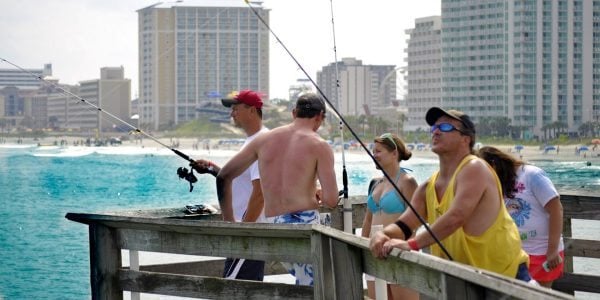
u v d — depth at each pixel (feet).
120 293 29.84
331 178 30.66
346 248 23.70
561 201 36.14
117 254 29.99
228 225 26.17
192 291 28.14
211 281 27.73
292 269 31.50
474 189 22.79
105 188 234.58
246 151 31.81
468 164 23.07
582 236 82.12
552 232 30.58
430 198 24.12
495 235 23.16
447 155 23.66
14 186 247.29
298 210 30.71
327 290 24.47
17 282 71.61
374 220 32.99
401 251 20.59
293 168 30.81
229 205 32.22
